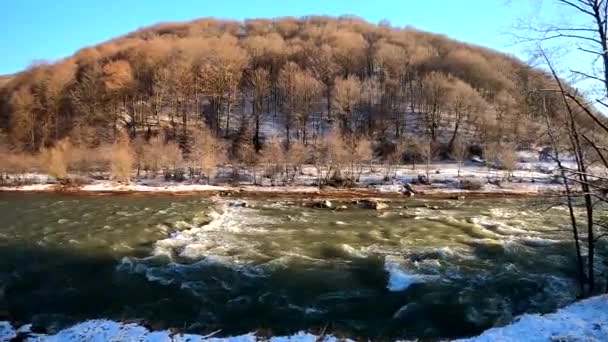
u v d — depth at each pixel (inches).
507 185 2224.4
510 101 2989.7
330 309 633.0
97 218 1272.1
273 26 6771.7
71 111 3491.6
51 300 651.5
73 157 2395.4
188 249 912.9
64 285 709.9
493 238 1027.9
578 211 1403.8
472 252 908.0
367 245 974.4
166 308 629.3
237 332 564.1
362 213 1467.8
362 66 4510.3
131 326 534.9
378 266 818.8
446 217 1365.7
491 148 2586.1
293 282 736.3
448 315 613.6
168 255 870.4
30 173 2396.7
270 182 2314.2
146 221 1223.5
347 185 2261.3
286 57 4613.7
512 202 1807.3
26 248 919.0
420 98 3769.7
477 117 3193.9
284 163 2437.3
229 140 3169.3
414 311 625.3
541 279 740.0
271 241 1007.6
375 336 556.1
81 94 3496.6
